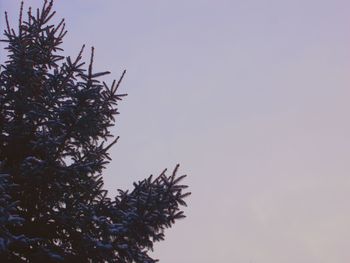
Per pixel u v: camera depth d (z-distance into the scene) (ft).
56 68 32.58
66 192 30.73
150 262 29.58
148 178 30.27
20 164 30.09
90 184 30.96
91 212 29.45
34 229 30.94
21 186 30.14
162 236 28.89
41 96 31.83
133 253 29.14
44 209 31.42
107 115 32.01
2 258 29.01
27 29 33.27
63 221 30.09
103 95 32.01
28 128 30.96
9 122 31.71
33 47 32.91
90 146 31.99
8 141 31.55
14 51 31.50
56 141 29.66
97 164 30.94
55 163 29.58
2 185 25.52
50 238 31.12
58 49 34.32
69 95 30.76
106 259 29.58
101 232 29.25
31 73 31.24
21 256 30.53
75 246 30.07
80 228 29.76
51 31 33.68
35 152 31.99
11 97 31.17
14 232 30.86
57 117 30.48
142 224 27.78
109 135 32.55
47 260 29.63
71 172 29.81
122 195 30.94
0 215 24.39
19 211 31.45
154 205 27.63
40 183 30.01
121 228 28.19
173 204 28.14
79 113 30.07
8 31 32.24
